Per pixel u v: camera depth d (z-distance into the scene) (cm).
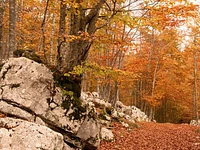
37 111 687
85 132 767
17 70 723
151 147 1120
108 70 827
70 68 816
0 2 1371
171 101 3469
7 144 479
